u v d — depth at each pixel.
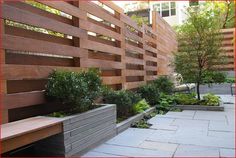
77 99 3.56
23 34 3.35
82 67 4.51
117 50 6.05
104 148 3.76
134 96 5.71
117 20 6.07
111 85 5.96
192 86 11.01
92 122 3.74
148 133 4.59
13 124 2.85
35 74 3.43
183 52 8.17
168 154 3.48
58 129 3.04
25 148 3.24
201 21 7.89
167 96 7.84
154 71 9.27
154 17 9.37
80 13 4.50
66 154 3.14
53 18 3.90
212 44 7.87
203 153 3.51
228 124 5.30
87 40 4.70
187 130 4.80
